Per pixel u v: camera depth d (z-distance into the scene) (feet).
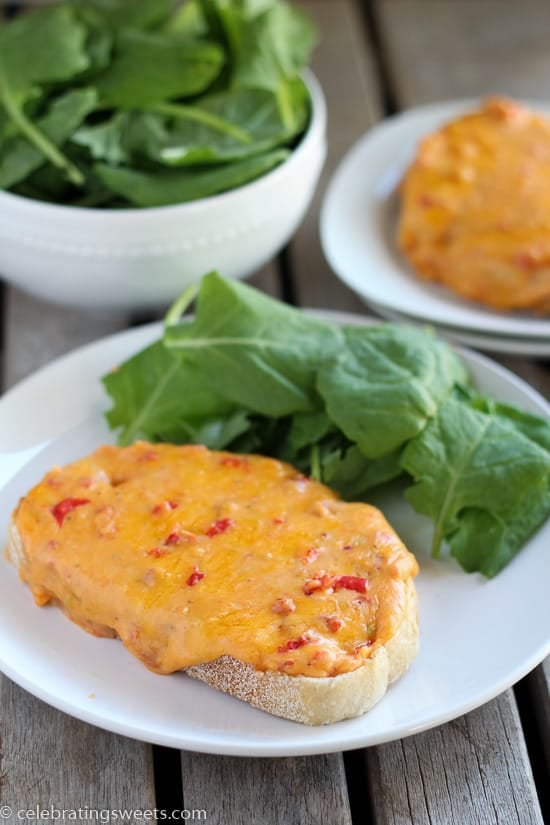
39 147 2.86
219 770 2.27
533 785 2.24
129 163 2.91
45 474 2.57
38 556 2.35
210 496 2.42
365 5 4.24
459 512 2.47
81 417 2.70
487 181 3.12
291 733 2.17
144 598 2.26
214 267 2.89
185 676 2.27
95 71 2.97
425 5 4.17
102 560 2.32
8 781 2.26
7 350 3.03
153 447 2.53
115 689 2.26
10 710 2.35
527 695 2.46
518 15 4.09
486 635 2.31
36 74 2.88
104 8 3.10
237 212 2.82
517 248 2.96
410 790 2.23
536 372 2.95
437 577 2.43
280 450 2.64
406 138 3.37
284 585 2.26
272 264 3.24
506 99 3.56
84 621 2.33
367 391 2.52
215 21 3.07
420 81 3.79
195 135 2.95
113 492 2.43
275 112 2.98
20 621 2.36
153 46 2.97
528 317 2.96
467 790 2.24
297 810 2.23
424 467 2.48
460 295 3.00
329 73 3.82
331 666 2.15
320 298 3.14
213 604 2.24
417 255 3.05
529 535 2.44
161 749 2.38
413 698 2.22
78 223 2.76
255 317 2.62
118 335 2.81
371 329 2.63
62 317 3.11
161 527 2.36
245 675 2.19
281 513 2.39
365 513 2.38
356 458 2.54
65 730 2.32
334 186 3.26
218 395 2.64
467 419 2.52
